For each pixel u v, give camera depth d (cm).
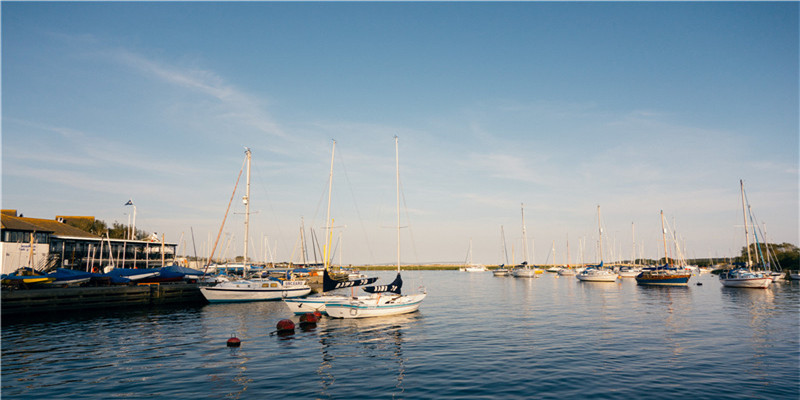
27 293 3469
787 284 7550
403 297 3638
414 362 1994
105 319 3403
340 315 3316
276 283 4650
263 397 1509
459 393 1551
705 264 15425
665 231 8762
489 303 4625
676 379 1703
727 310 3841
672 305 4288
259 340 2516
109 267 5334
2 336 2655
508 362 1984
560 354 2133
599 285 7712
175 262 7488
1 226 5225
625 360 2008
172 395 1534
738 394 1529
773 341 2420
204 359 2053
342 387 1622
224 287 4384
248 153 4894
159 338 2581
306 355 2136
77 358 2075
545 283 8625
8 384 1664
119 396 1526
